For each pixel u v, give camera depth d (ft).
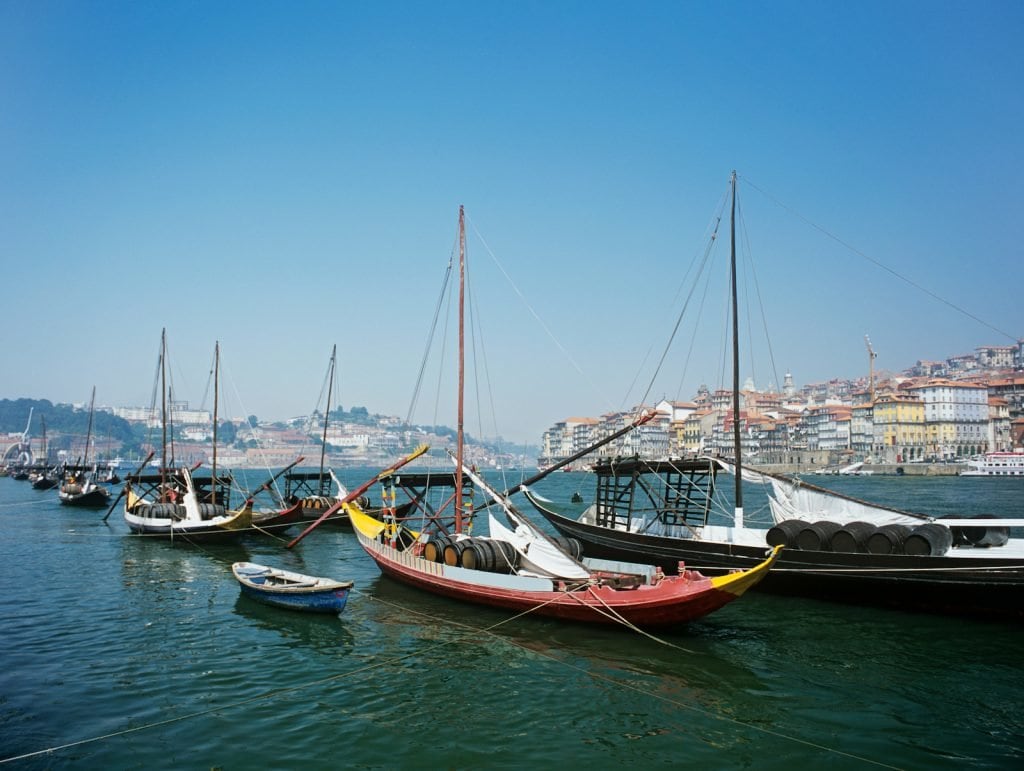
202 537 164.86
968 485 510.17
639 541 120.47
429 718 61.82
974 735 58.85
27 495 388.16
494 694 67.21
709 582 76.84
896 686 69.21
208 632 87.61
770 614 94.38
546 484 522.88
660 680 70.69
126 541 173.78
